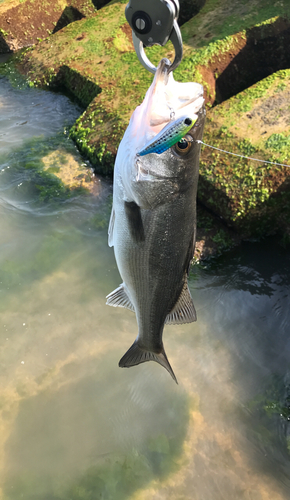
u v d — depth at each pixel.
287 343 0.99
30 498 0.76
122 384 0.92
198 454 0.82
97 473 0.79
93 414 0.88
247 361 0.96
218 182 1.14
